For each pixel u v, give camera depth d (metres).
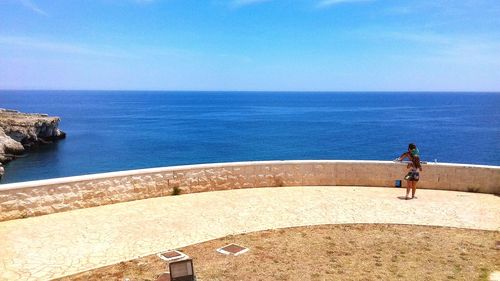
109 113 153.75
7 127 59.78
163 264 7.89
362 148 68.25
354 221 10.82
